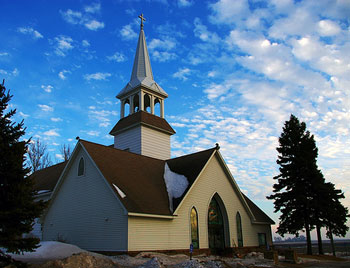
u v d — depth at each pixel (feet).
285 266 72.43
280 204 109.50
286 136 114.32
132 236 68.03
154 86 120.57
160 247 73.46
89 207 78.13
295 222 104.88
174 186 87.81
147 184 83.30
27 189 45.52
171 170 97.96
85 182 81.35
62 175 86.84
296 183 107.86
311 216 105.50
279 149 114.11
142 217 71.26
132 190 75.77
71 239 80.43
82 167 83.61
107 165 79.97
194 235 83.71
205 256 81.30
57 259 55.62
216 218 94.17
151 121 113.80
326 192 104.06
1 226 43.55
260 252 102.32
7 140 47.06
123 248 67.31
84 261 52.80
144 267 52.26
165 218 75.92
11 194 43.86
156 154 112.78
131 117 115.24
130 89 118.93
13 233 43.21
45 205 47.44
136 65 126.31
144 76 123.03
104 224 73.05
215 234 92.07
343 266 73.82
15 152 46.57
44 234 89.35
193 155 101.30
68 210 84.02
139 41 130.62
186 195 81.76
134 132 112.16
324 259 97.04
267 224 115.03
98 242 73.31
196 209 86.22
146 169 91.61
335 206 104.12
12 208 44.01
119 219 69.97
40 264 50.03
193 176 87.97
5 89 48.26
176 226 79.00
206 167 93.25
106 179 73.56
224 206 96.02
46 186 103.24
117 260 61.05
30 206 45.09
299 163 108.27
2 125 46.88
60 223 85.30
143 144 108.88
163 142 117.08
